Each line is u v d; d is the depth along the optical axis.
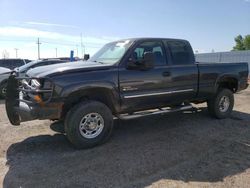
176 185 3.62
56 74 4.61
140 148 4.94
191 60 6.39
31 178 3.82
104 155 4.62
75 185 3.62
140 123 6.64
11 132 5.94
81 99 5.05
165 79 5.80
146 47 5.69
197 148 4.95
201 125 6.48
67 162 4.34
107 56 5.72
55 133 5.86
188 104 6.62
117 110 5.32
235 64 7.27
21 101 4.92
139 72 5.41
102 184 3.64
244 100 10.22
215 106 6.93
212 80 6.69
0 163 4.33
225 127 6.34
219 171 4.03
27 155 4.65
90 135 4.96
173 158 4.49
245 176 3.88
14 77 5.19
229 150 4.87
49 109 4.57
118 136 5.64
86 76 4.81
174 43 6.15
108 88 5.02
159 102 5.89
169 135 5.70
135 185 3.62
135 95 5.40
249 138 5.55
